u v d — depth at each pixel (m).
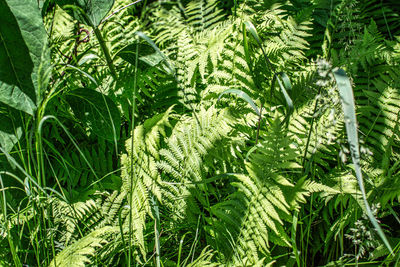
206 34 2.35
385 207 1.46
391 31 2.55
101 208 1.64
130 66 2.02
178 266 1.38
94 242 1.35
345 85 0.96
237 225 1.42
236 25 1.93
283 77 1.25
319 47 2.37
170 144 1.62
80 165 1.87
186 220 1.59
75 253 1.31
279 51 1.96
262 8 2.28
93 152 1.91
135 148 1.61
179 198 1.56
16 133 1.58
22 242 1.57
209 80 2.08
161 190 1.59
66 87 1.90
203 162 1.61
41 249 1.56
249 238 1.36
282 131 1.40
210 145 1.58
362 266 1.44
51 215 1.61
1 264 1.42
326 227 1.61
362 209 1.34
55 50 2.12
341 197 1.46
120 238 1.52
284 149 1.43
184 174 1.58
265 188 1.38
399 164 1.63
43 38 1.42
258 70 1.95
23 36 1.38
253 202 1.40
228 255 1.42
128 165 1.60
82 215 1.58
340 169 1.61
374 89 1.99
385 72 2.07
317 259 1.63
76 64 1.88
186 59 2.10
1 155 1.71
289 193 1.41
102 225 1.61
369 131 1.73
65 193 1.72
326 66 1.14
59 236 1.57
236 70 1.85
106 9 1.79
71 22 2.40
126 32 2.38
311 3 2.48
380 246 1.35
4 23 1.35
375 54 1.98
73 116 1.95
